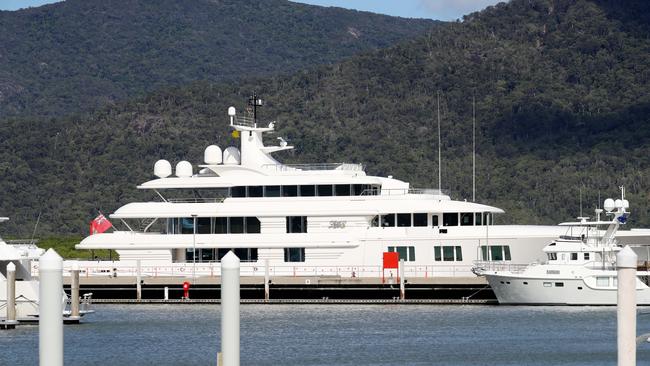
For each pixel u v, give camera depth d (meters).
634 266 96.88
